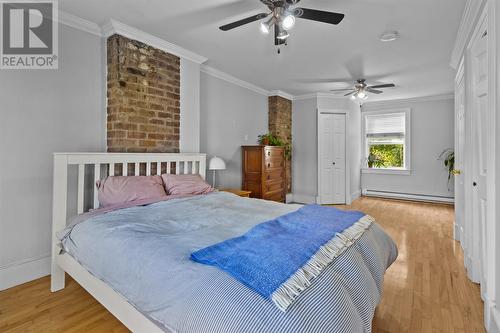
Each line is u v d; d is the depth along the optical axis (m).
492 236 1.61
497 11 1.49
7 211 2.08
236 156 4.49
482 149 1.96
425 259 2.67
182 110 3.18
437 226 3.86
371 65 3.65
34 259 2.22
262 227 1.51
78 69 2.46
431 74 4.04
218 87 4.11
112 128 2.56
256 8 2.27
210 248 1.20
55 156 2.04
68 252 1.79
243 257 1.11
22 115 2.14
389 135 6.13
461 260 2.64
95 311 1.79
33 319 1.70
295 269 1.03
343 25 2.53
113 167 2.40
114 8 2.25
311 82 4.55
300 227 1.55
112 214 1.88
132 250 1.32
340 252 1.29
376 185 6.29
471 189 2.30
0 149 2.04
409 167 5.85
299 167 5.69
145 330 1.19
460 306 1.85
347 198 5.55
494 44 1.55
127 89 2.60
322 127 5.45
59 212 2.06
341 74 4.07
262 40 2.89
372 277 1.34
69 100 2.40
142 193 2.32
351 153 5.73
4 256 2.07
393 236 3.41
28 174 2.18
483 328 1.62
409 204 5.45
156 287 1.10
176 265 1.12
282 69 3.87
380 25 2.53
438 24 2.49
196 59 3.32
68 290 2.06
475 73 2.11
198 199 2.47
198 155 3.19
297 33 2.69
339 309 0.94
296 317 0.84
